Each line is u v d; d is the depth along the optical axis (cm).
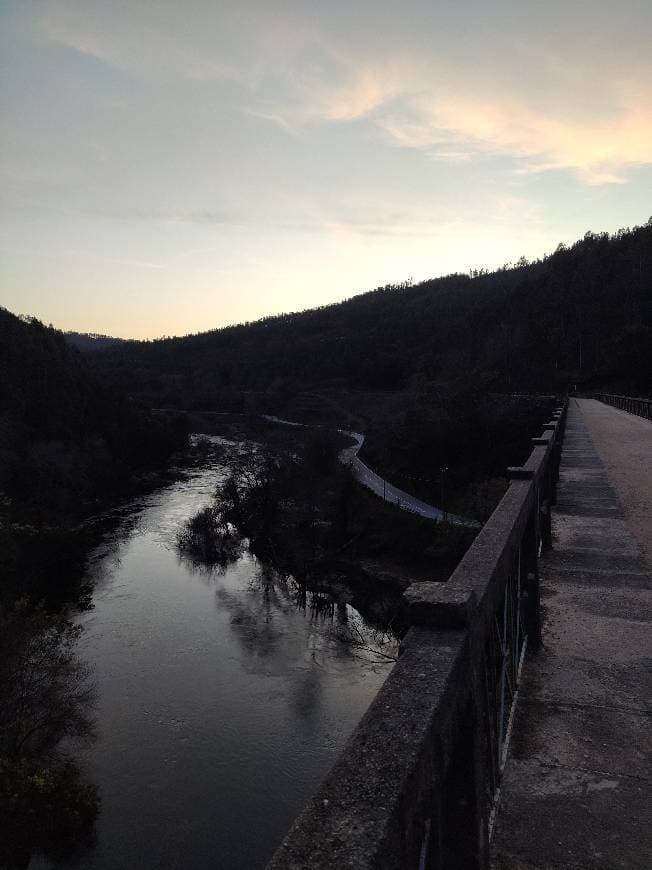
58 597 2866
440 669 134
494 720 225
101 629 2483
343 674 2108
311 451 5059
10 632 1788
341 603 2905
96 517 4503
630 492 850
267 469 4503
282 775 1559
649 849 207
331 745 1684
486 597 194
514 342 9750
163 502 5038
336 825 87
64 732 1675
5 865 1277
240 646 2338
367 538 3772
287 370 14662
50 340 8688
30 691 1727
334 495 4144
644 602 439
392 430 6294
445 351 11950
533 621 369
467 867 152
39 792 1355
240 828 1380
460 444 4834
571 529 658
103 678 2052
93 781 1538
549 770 253
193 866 1288
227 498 4241
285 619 2638
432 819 115
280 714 1842
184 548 3697
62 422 6062
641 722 287
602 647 369
